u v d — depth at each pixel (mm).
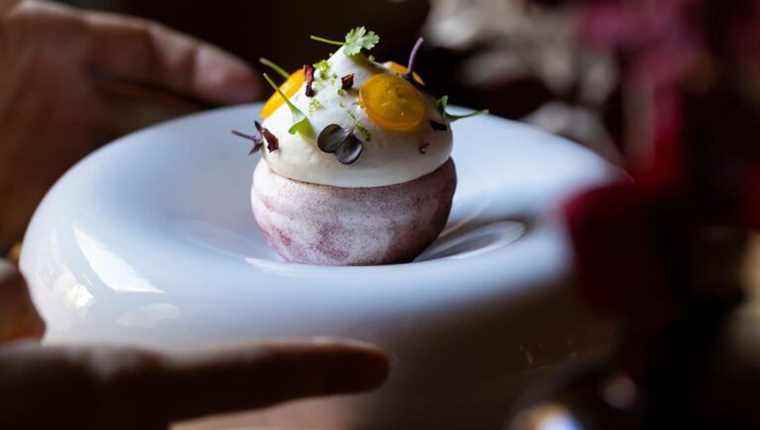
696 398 360
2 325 441
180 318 580
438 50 1399
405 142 686
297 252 711
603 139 1023
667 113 370
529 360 577
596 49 927
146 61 1011
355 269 605
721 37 561
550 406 401
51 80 1004
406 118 686
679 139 357
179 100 1024
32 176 1017
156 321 584
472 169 835
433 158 699
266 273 603
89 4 1384
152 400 396
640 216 342
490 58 1198
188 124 866
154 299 593
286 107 708
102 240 658
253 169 854
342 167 677
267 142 699
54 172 1025
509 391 576
